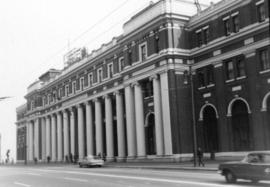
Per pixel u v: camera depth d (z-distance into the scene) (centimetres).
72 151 7194
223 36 4041
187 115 4394
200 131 4319
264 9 3572
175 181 2033
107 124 5888
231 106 3941
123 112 5581
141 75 4866
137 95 4953
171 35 4447
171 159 4266
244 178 1834
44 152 8712
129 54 5197
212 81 4216
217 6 4125
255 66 3641
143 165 4038
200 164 3553
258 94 3600
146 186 1847
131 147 5053
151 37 4684
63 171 3834
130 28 5122
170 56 4391
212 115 4294
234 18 3953
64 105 7619
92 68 6475
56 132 8200
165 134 4362
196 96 4397
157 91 4569
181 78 4416
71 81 7344
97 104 6284
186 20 4550
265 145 3522
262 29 3553
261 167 1758
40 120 8975
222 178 2173
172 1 4522
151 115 4838
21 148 10431
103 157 5609
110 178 2495
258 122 3588
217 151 4200
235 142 3906
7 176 3403
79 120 6925
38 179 2834
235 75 3888
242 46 3794
